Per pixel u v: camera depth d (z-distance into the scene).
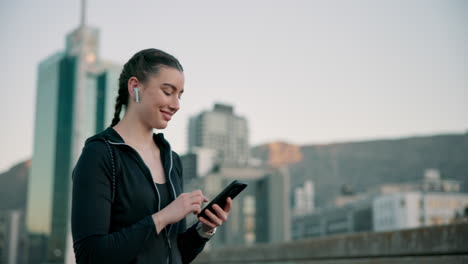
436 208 93.25
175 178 1.85
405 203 93.12
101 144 1.67
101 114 166.38
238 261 6.60
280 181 108.56
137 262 1.59
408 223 92.25
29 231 170.12
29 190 174.75
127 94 1.83
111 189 1.65
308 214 131.00
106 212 1.61
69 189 161.88
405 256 3.78
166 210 1.61
